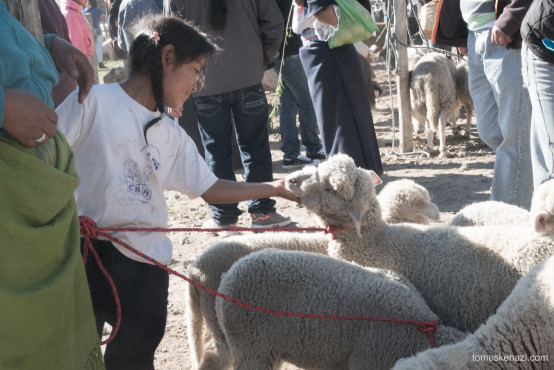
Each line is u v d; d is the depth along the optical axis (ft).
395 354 9.81
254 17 19.34
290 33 26.68
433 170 26.66
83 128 9.61
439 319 10.66
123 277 10.05
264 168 20.40
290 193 12.34
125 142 9.72
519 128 17.70
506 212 14.02
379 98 43.11
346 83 20.29
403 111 29.09
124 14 21.54
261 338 10.82
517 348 7.92
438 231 12.46
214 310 12.32
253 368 10.93
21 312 7.13
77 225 8.13
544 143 15.75
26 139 7.30
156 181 10.20
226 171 20.08
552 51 14.99
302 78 27.55
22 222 7.21
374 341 9.99
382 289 10.25
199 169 10.91
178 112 12.12
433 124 28.76
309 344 10.59
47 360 7.57
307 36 20.71
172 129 10.55
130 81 9.92
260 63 19.72
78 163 9.73
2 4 7.84
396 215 14.56
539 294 7.82
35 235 7.25
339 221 12.90
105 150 9.61
